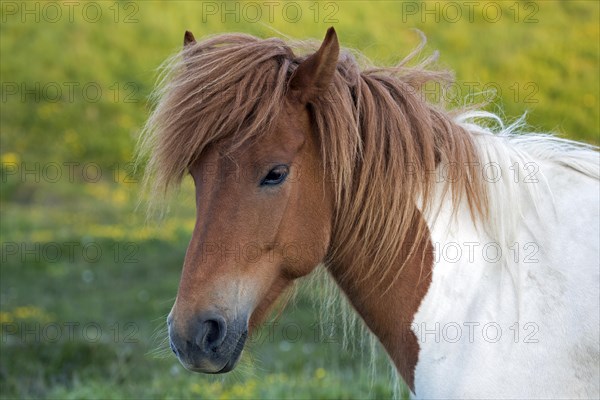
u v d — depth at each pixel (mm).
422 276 4859
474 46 25906
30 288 15547
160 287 15516
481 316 4633
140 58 28750
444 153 4875
